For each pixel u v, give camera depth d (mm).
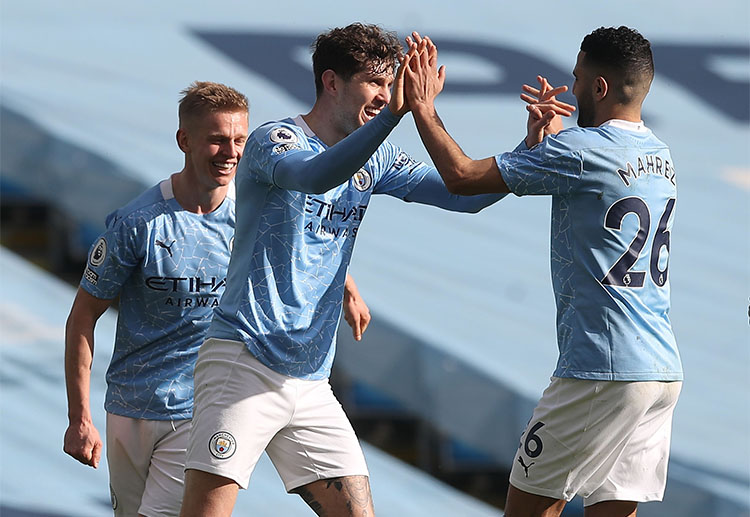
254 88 37344
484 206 12047
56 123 32844
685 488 21781
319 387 11133
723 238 34844
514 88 41062
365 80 10641
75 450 12094
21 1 42375
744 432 24516
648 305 10547
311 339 10867
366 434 32781
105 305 12320
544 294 29984
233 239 11609
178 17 42688
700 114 42531
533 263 32031
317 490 11180
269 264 10703
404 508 20750
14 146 33281
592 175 10297
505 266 31484
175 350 12352
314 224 10773
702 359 27969
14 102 33750
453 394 25328
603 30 10758
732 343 28953
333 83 10734
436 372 25672
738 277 32719
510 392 24156
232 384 10680
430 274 30156
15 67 36750
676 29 48906
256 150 10539
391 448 32656
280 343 10719
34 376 23781
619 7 49875
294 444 11109
